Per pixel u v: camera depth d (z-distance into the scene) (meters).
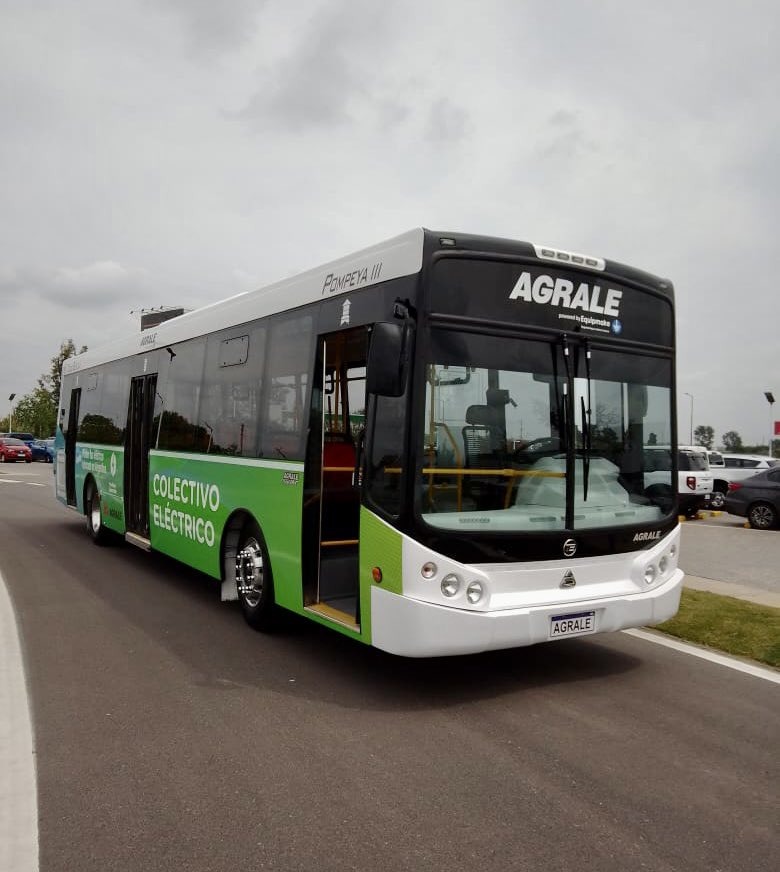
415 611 5.07
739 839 3.61
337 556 6.80
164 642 6.92
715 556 13.23
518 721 5.10
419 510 5.11
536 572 5.44
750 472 25.23
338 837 3.58
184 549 8.94
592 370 5.88
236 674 6.02
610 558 5.79
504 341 5.52
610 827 3.70
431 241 5.34
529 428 5.55
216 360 8.36
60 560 11.19
